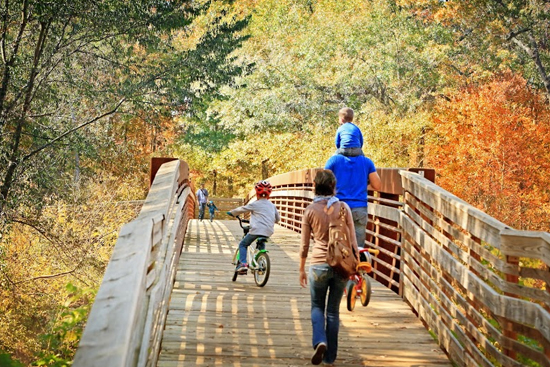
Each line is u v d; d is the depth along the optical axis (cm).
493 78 4344
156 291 536
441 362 785
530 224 3816
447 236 875
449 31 4706
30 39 2436
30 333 1975
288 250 1747
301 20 5172
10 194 2133
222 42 3038
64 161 2503
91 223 2544
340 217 725
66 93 2492
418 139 4188
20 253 2245
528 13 4428
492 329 661
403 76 4431
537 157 3869
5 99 2312
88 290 952
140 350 470
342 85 4538
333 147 4466
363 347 831
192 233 2144
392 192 1182
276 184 3006
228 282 1204
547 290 562
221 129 6003
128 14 2452
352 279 945
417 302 989
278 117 4706
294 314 976
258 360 761
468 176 3784
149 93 2755
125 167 4428
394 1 4669
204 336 842
